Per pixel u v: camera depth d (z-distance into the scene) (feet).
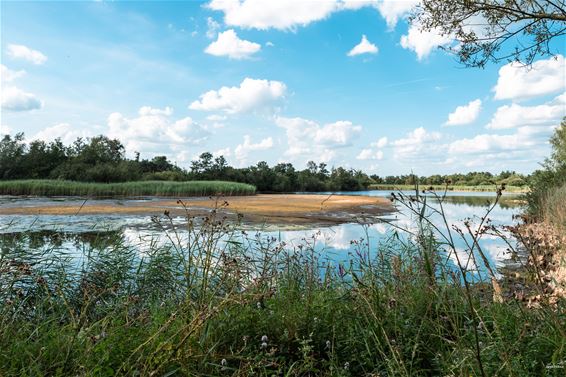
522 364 7.59
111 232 40.65
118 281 16.78
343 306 11.14
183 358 8.10
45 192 146.20
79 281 16.43
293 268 15.60
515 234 9.92
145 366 7.54
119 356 8.45
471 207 100.58
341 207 86.12
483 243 33.06
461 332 9.23
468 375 7.39
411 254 13.96
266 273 13.62
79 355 8.40
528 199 66.23
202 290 10.57
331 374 8.66
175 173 261.24
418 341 9.25
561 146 77.15
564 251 11.79
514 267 15.25
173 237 33.53
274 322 10.32
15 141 238.27
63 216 59.72
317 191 303.48
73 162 244.83
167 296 15.21
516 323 9.37
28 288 15.14
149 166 315.78
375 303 10.53
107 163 240.12
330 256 22.21
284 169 331.57
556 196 46.78
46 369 8.06
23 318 12.03
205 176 280.10
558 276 10.89
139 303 14.14
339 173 320.70
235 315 10.14
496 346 7.60
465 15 27.58
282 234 42.57
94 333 9.36
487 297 10.96
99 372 7.63
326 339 10.08
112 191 152.87
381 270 13.62
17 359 8.34
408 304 10.77
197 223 47.83
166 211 12.84
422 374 8.58
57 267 17.29
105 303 14.20
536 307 9.59
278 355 9.62
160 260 17.01
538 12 26.94
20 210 69.82
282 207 85.40
